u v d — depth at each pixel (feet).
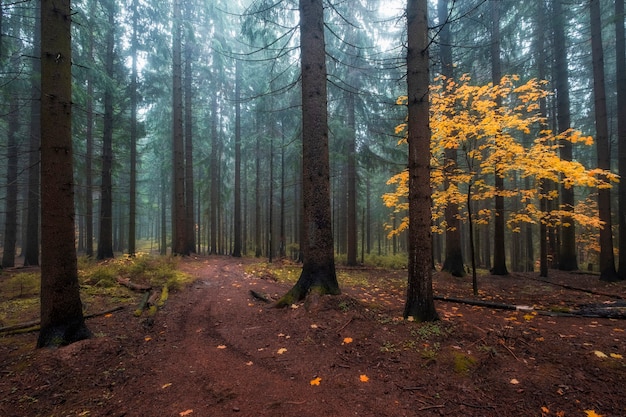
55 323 14.71
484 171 24.61
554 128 48.60
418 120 16.55
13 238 43.24
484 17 38.75
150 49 49.78
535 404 9.39
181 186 50.34
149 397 10.57
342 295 18.89
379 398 9.91
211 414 9.43
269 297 22.89
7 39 35.06
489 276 38.29
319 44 20.43
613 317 18.07
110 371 12.41
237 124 64.95
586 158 56.13
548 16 39.88
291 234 110.83
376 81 44.19
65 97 15.10
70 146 15.47
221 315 19.57
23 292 24.76
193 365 12.77
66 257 15.10
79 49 42.47
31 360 13.10
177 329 17.39
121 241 100.73
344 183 81.61
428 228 16.48
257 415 9.29
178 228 50.31
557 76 40.06
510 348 12.80
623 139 32.24
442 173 26.53
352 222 51.19
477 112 24.84
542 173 21.84
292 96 50.65
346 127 45.24
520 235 75.51
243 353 13.65
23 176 53.83
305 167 20.12
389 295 26.61
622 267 32.37
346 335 14.37
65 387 11.29
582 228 59.21
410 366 11.61
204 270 38.70
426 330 14.46
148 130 69.77
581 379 10.46
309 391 10.45
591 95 52.75
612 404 9.19
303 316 16.87
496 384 10.43
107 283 26.89
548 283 32.96
